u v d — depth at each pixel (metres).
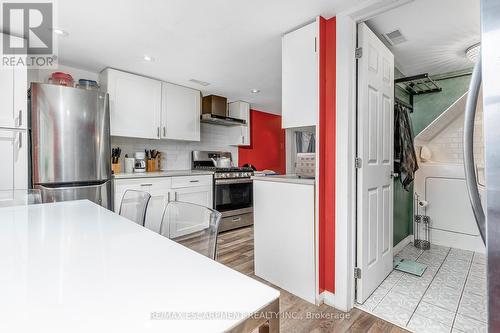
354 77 1.71
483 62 0.70
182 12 1.74
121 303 0.47
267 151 5.35
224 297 0.49
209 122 3.97
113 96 2.79
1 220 1.12
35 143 2.08
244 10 1.71
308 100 1.84
